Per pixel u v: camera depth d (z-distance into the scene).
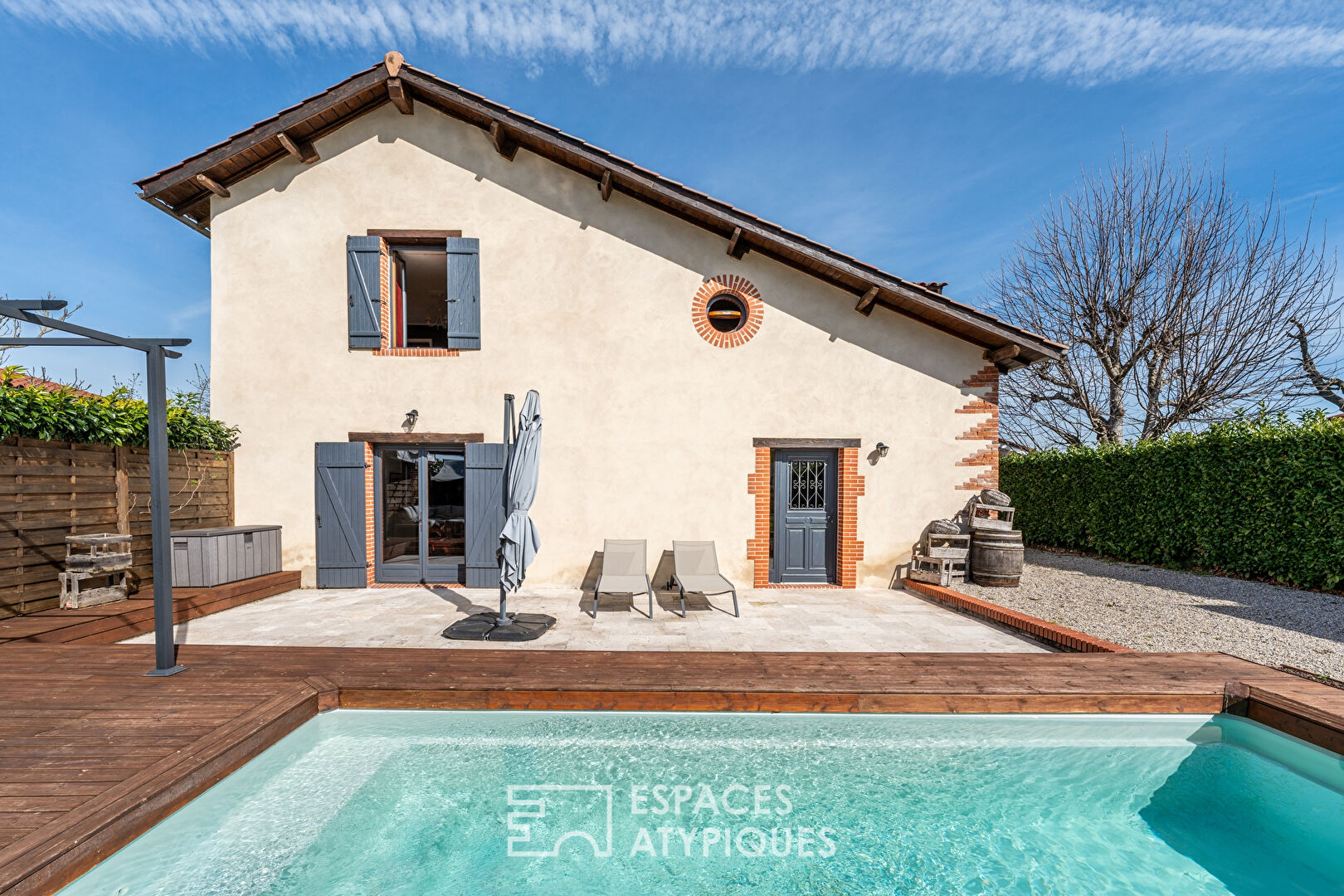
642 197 7.60
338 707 3.91
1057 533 11.41
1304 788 3.53
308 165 7.49
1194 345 12.25
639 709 3.95
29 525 5.07
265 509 7.39
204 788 2.91
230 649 4.55
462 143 7.55
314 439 7.43
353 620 5.87
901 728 3.93
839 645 5.20
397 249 7.81
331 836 3.04
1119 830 3.21
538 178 7.56
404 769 3.58
